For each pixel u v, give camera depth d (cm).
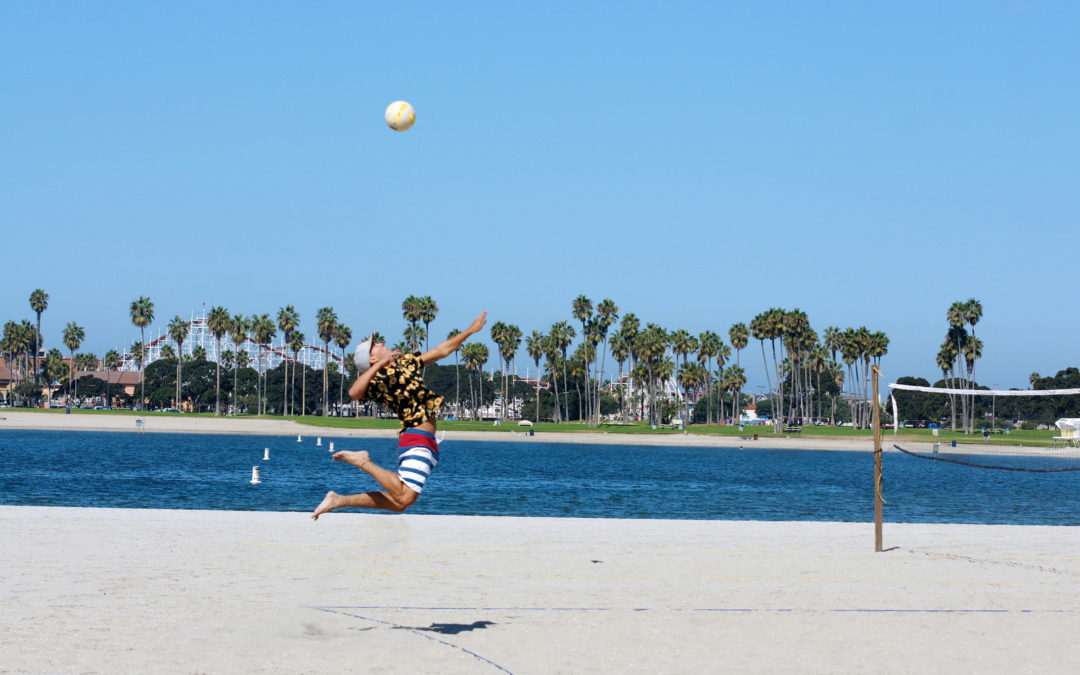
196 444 9812
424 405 756
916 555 1469
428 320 13350
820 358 15438
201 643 783
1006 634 880
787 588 1131
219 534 1517
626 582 1149
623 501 3969
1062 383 15950
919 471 7850
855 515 3425
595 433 13350
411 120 834
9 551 1280
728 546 1535
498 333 15925
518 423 15438
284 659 736
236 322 16025
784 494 4603
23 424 12975
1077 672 744
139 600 964
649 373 14688
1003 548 1594
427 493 4250
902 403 14762
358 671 707
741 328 14275
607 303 14150
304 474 5528
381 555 1325
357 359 762
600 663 747
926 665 760
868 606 1020
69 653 740
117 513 1814
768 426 15262
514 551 1398
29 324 17988
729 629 885
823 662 765
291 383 19212
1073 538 1769
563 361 15800
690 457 9544
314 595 1013
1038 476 7175
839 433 13800
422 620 900
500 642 812
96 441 10019
